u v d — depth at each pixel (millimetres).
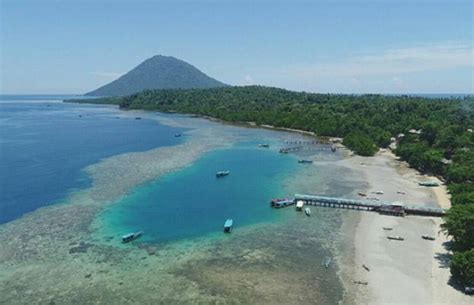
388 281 48281
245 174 101312
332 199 76812
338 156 127875
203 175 99312
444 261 53469
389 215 71938
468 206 56094
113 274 49594
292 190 87312
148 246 58000
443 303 43625
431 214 71562
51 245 57562
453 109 188250
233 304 43344
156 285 47125
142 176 96500
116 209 73250
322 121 188000
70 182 90312
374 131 160125
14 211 71500
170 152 128125
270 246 58344
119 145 141375
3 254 54469
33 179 92562
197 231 63844
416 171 106500
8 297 44406
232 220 68688
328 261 52938
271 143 153750
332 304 43562
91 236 61094
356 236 62219
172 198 80312
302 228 65562
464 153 99875
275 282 48062
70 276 48938
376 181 95188
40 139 155000
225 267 51719
